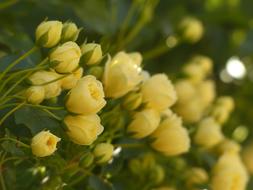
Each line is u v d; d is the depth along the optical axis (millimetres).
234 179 343
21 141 267
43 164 276
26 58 283
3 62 277
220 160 350
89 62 263
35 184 292
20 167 292
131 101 288
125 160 332
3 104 259
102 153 278
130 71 279
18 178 290
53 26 260
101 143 282
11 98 262
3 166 277
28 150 262
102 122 290
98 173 307
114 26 409
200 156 362
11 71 273
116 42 386
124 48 396
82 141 255
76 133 253
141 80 291
